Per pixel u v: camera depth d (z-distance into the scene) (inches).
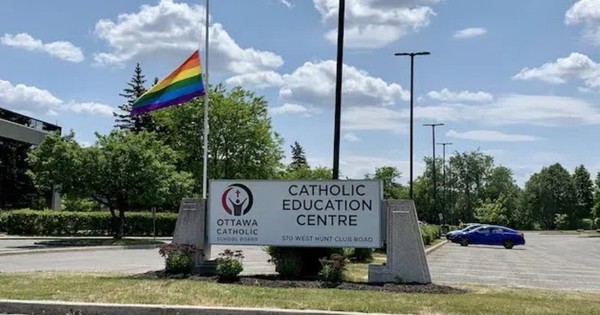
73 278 538.3
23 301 407.5
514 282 638.5
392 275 539.2
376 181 564.7
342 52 670.5
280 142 2164.1
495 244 1600.6
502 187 4815.5
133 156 1360.7
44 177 1318.9
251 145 2060.8
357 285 509.0
